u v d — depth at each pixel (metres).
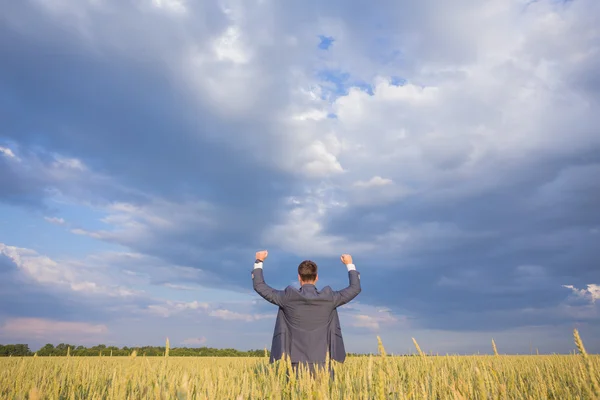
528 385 5.24
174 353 36.88
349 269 5.87
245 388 4.03
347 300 5.55
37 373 6.89
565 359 8.37
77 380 5.10
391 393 3.49
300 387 3.72
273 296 5.47
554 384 4.91
